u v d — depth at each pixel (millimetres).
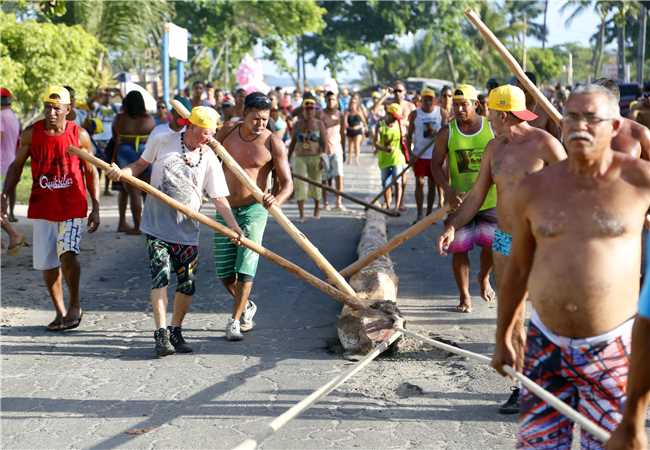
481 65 69625
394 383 6234
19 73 21484
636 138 5730
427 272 10141
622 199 3523
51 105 7328
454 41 65812
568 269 3545
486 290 8172
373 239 10305
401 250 11445
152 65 37625
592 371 3607
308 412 5684
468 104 7797
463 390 6074
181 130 6992
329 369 6586
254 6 47969
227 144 7445
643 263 5863
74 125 7523
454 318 8039
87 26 28078
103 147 16922
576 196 3572
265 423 5516
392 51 72438
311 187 13766
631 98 22281
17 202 15547
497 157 5734
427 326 7762
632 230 3529
